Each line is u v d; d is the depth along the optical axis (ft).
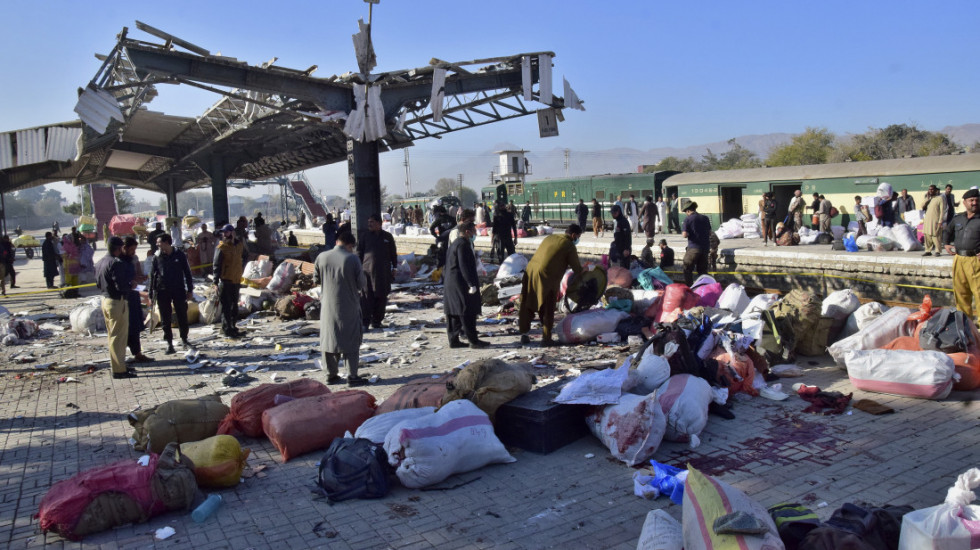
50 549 13.89
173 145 88.89
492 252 72.38
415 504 15.64
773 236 68.03
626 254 51.06
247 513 15.39
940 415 20.17
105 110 39.93
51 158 39.27
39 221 504.02
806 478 16.08
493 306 43.83
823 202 65.21
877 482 15.67
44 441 20.59
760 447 18.29
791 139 222.28
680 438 18.67
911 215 63.31
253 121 61.72
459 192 313.94
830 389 23.35
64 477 17.67
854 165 75.25
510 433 19.27
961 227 27.96
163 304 33.50
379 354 31.32
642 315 33.71
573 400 18.81
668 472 16.24
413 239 100.83
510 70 52.65
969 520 10.93
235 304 37.42
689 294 32.53
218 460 16.49
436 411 18.70
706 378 21.99
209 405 19.90
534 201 133.90
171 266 33.60
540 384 24.43
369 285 37.04
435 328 37.78
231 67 44.75
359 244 37.58
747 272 56.29
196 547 13.83
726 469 16.85
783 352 26.96
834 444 18.24
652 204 69.87
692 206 43.88
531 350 30.66
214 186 91.40
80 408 24.26
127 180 124.98
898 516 12.06
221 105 62.34
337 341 25.11
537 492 16.05
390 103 51.60
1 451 19.84
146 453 18.97
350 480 15.90
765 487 15.67
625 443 17.53
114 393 26.32
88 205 223.71
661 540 11.76
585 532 13.96
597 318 31.19
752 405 22.04
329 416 19.16
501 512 15.03
